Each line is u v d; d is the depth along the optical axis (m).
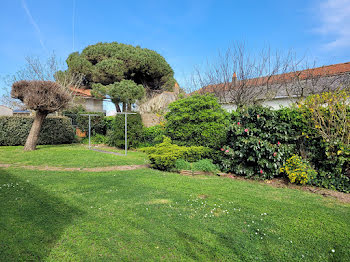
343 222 3.45
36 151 10.37
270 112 6.35
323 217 3.62
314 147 6.00
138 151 11.74
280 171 5.99
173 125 8.32
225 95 12.67
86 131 16.72
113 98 18.97
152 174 6.32
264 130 6.36
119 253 2.53
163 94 20.56
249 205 4.10
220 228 3.16
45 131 13.86
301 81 10.92
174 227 3.15
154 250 2.62
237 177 6.46
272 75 11.43
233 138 6.80
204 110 7.79
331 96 6.01
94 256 2.46
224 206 4.02
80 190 4.70
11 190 4.60
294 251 2.68
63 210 3.64
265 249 2.70
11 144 12.79
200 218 3.47
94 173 6.36
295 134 6.27
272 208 3.97
